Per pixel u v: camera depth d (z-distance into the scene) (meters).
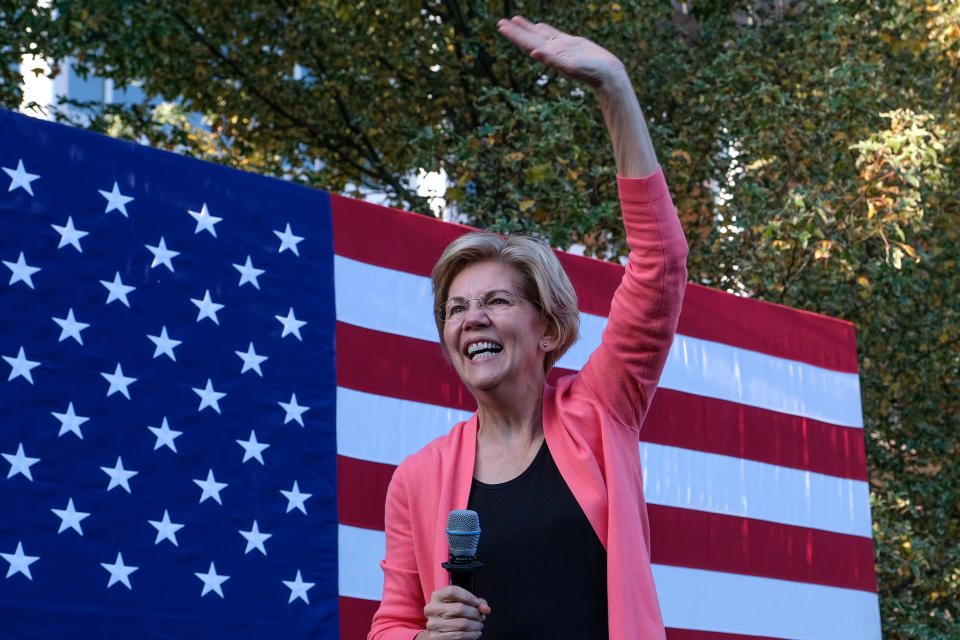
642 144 2.97
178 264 5.63
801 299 12.55
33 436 5.02
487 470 3.05
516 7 13.23
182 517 5.32
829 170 12.21
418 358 6.41
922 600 12.25
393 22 13.52
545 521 2.86
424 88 13.77
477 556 2.87
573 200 10.77
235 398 5.65
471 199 11.95
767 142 11.98
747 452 7.62
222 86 14.04
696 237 12.81
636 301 3.00
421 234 6.62
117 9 12.05
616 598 2.76
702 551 7.24
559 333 3.19
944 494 12.93
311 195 6.26
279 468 5.70
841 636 7.67
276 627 5.48
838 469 8.02
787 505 7.70
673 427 7.35
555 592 2.81
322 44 13.63
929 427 13.16
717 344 7.72
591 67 2.90
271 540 5.58
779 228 11.38
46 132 5.38
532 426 3.10
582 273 7.21
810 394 8.06
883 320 13.08
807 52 12.70
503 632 2.79
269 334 5.87
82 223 5.38
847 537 7.91
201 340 5.61
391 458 6.15
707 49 14.05
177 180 5.75
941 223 13.22
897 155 11.38
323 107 13.89
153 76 13.73
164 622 5.14
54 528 4.96
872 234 11.36
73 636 4.89
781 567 7.53
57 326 5.19
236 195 5.95
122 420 5.27
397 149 13.67
